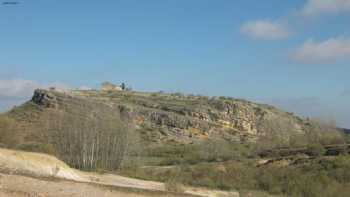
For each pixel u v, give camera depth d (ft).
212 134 414.00
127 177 154.51
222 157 238.89
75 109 206.49
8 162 96.53
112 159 184.34
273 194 143.74
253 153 240.32
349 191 144.66
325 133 251.19
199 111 438.40
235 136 412.77
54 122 186.29
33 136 191.62
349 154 184.96
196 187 146.00
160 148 286.46
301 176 156.04
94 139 180.45
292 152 221.66
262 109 460.14
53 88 338.34
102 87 496.64
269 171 165.48
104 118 193.26
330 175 156.25
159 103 458.50
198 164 202.80
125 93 490.08
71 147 176.86
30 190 66.28
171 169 183.73
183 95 505.66
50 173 104.06
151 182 144.66
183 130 405.80
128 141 191.52
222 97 490.08
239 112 449.06
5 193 62.39
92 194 70.74
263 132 422.00
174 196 80.69
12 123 176.35
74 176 114.93
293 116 459.32
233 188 151.94
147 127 397.60
